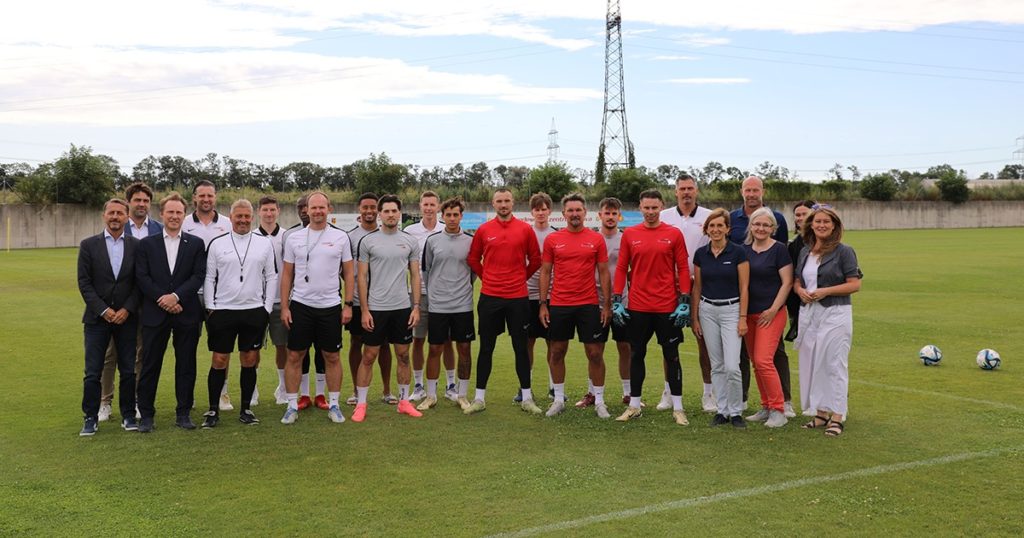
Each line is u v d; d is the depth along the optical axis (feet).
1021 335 39.60
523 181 164.45
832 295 22.09
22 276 73.46
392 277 24.34
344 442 21.38
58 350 36.04
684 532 14.92
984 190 207.92
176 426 23.08
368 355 24.22
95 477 18.29
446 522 15.47
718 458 19.71
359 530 15.08
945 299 54.75
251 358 23.43
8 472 18.65
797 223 24.00
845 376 22.08
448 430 22.67
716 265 22.93
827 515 15.76
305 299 23.39
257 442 21.38
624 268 24.03
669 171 214.69
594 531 14.99
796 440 21.34
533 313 26.91
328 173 183.73
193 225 25.62
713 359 23.25
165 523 15.44
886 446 20.65
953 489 17.28
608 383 29.68
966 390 27.37
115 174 140.67
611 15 194.70
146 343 22.48
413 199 147.84
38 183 132.57
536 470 18.76
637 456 19.95
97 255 22.20
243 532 14.99
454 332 25.40
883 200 195.11
